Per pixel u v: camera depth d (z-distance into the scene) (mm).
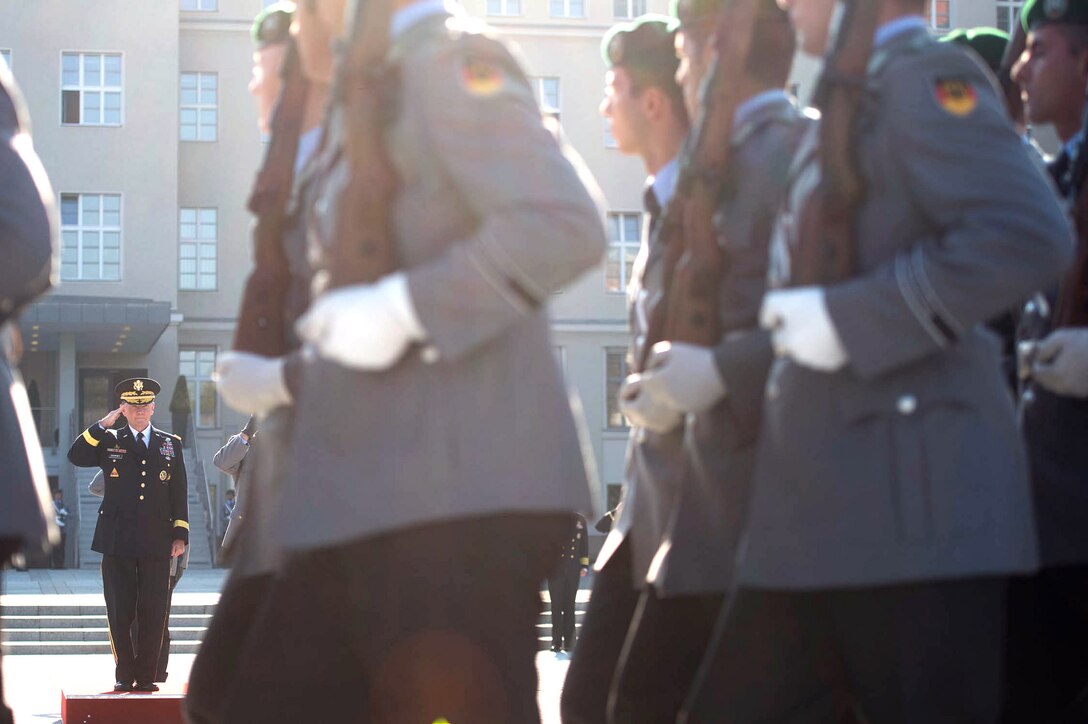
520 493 2723
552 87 41094
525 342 2809
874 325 2516
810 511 2600
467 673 2770
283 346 3381
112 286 39562
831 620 2676
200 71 41219
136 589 11406
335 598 3051
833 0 3039
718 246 3322
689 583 3354
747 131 3359
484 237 2596
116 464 11406
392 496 2684
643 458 3773
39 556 3121
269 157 3484
